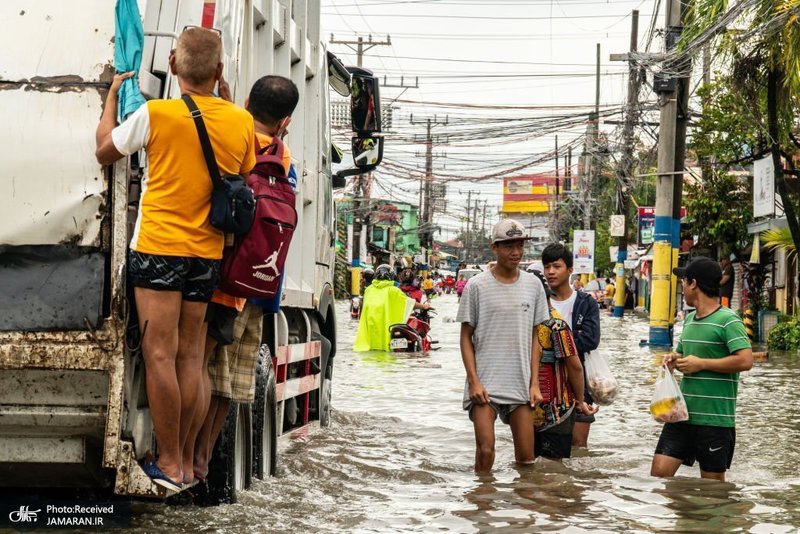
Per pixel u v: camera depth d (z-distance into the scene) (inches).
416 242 4948.3
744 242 1315.2
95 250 219.6
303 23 391.2
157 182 215.6
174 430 222.2
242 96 297.1
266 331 337.7
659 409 319.9
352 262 2484.0
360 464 364.2
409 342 989.8
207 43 221.6
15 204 219.0
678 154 1088.8
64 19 221.1
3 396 224.5
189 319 222.7
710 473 323.0
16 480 243.9
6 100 219.6
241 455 291.1
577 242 2304.4
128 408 223.0
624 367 809.5
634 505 291.9
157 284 215.3
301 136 389.7
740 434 456.4
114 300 217.8
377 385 664.4
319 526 260.5
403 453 397.7
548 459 360.5
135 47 219.5
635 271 2783.0
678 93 1080.8
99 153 213.3
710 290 321.4
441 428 473.4
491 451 339.3
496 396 339.0
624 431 462.0
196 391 226.5
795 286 1232.8
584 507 289.1
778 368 802.2
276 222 232.2
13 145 219.1
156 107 213.9
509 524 266.5
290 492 304.8
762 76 832.3
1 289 218.8
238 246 228.5
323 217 438.0
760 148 1031.6
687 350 323.9
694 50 816.3
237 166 223.3
